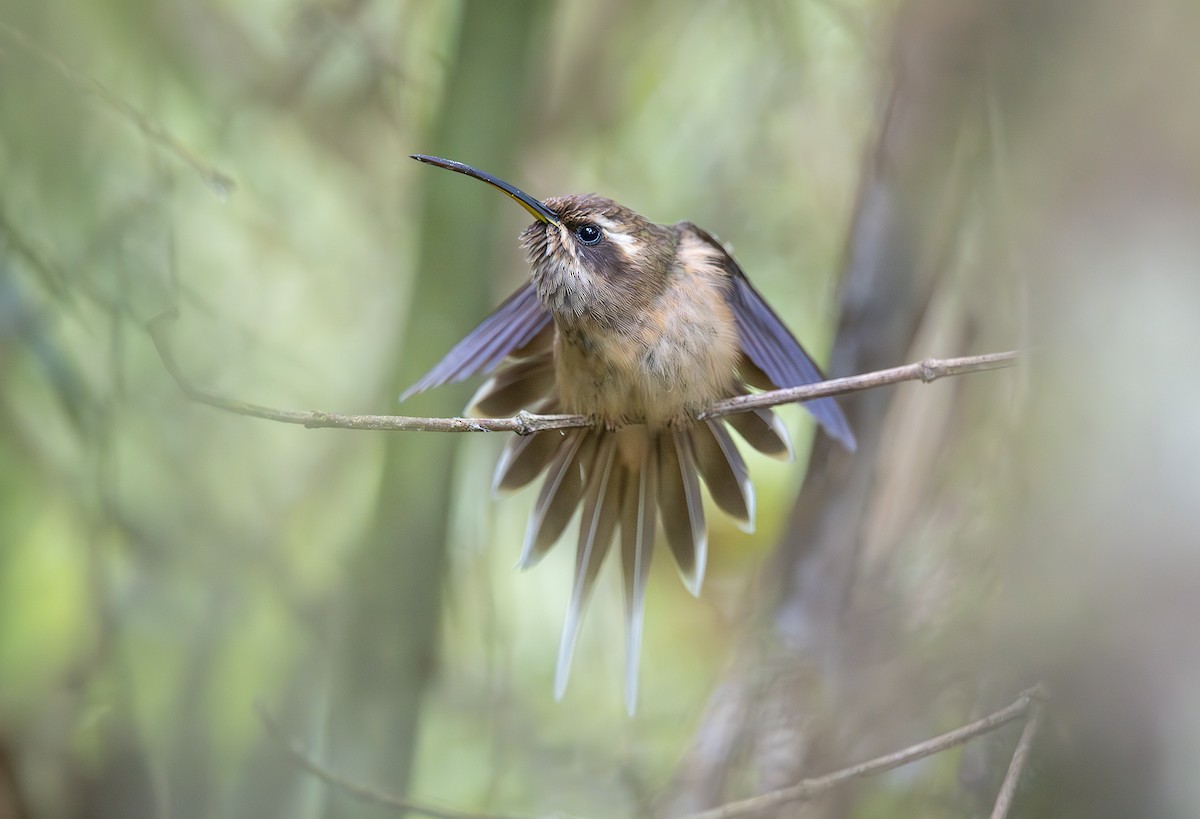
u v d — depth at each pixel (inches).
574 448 317.1
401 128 453.4
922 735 317.4
